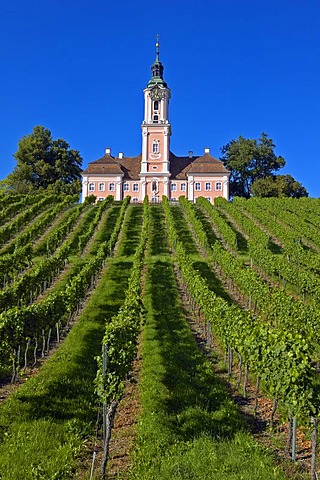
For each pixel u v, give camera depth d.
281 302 19.92
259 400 13.37
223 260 30.78
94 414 11.63
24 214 47.16
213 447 9.53
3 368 14.26
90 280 25.91
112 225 49.91
